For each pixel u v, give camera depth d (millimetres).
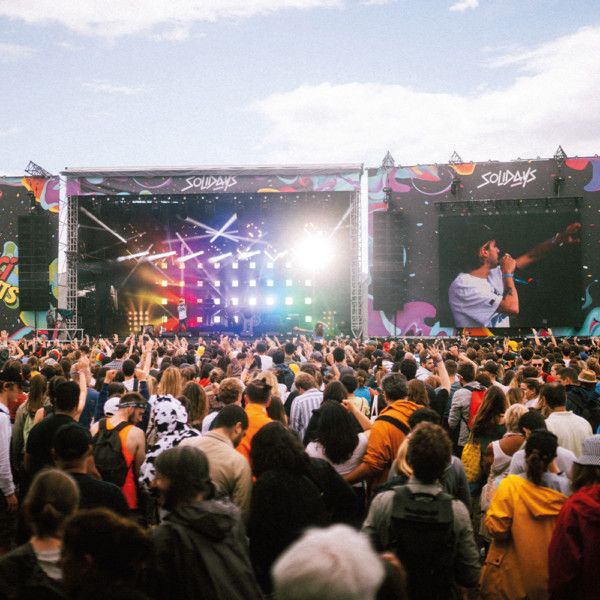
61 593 2311
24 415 6031
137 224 35031
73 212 29406
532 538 3512
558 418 4988
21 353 11859
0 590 2287
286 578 1368
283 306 35781
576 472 3297
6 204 29250
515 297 26500
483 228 26812
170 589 2400
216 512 2600
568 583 2910
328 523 3361
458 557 3051
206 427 5445
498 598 3615
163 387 5613
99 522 1935
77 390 4805
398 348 11367
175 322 36375
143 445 4852
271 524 3256
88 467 3943
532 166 26906
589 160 26500
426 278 27625
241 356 9383
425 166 27688
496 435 5730
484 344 26297
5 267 29234
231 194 31250
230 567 2492
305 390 6145
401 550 2926
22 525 3695
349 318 34500
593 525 2900
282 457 3400
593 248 26328
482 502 4777
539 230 26406
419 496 2986
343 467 4656
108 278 34594
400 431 4648
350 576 1349
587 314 26266
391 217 27406
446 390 6602
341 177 27875
